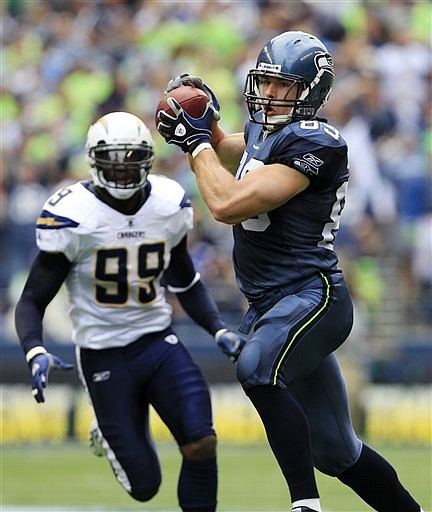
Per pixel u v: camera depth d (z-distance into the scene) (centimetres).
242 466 3069
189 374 1862
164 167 4294
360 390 3594
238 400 3625
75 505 2456
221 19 4750
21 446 3528
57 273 1847
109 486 2733
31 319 1811
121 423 1862
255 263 1544
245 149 1588
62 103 4644
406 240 4072
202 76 4544
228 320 3884
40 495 2594
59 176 4428
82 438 3606
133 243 1866
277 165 1485
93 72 4691
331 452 1584
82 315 1892
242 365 1474
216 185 1482
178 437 1827
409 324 3981
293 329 1482
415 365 3728
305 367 1500
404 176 4116
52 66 4781
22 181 4331
